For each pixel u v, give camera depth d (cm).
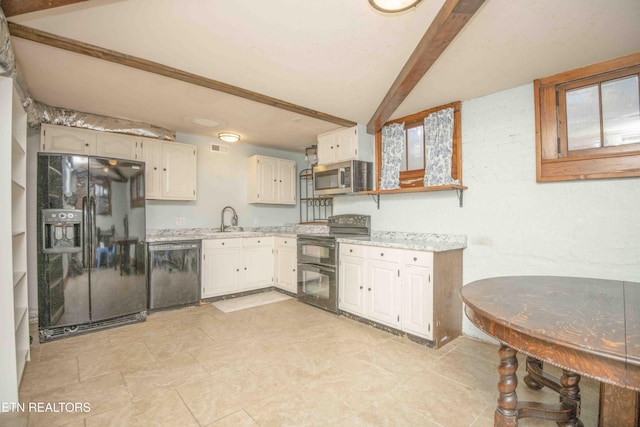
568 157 229
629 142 206
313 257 366
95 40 186
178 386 195
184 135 418
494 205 269
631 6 153
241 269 411
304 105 301
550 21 167
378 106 304
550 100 237
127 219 306
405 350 249
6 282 176
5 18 155
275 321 316
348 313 327
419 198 324
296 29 175
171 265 349
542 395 189
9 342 174
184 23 170
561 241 234
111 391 189
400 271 275
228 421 161
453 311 273
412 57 201
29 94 271
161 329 294
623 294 147
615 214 211
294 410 171
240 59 211
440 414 168
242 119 348
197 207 433
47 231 269
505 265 262
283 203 499
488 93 271
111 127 339
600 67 214
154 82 250
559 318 113
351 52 201
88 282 283
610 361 86
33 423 159
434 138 306
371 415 167
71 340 267
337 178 369
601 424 133
